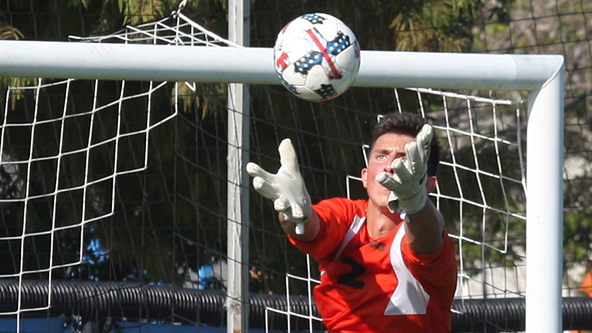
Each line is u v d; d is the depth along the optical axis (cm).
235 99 1520
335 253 1136
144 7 2530
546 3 3953
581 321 2162
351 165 2800
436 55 1166
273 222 2747
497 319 2044
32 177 2827
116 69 1121
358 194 2811
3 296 2053
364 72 1149
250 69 1137
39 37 2819
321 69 962
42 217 2838
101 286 2120
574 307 2159
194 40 1753
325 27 973
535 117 1177
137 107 2789
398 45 2789
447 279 1072
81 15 2575
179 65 1127
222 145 2822
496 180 2936
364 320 1116
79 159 2808
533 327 1166
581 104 3578
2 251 2833
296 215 998
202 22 2638
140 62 1122
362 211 1154
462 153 2984
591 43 3697
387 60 1148
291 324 2109
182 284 2789
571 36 3809
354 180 2809
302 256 2812
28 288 2081
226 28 2689
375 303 1111
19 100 2733
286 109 2767
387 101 2820
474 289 3216
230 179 1527
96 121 2781
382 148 1102
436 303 1105
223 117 2658
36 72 1112
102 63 1117
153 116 2788
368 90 2780
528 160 1188
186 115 2800
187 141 2825
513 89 1177
